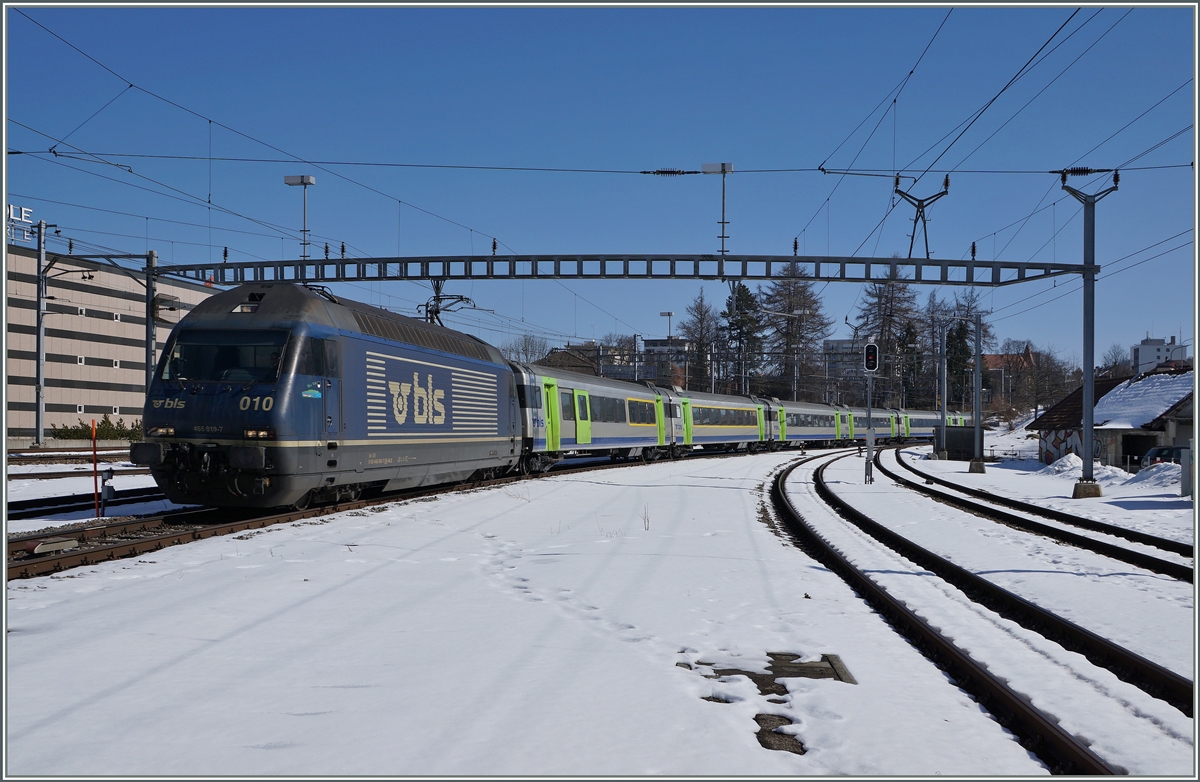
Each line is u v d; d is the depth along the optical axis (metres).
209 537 12.07
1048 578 10.95
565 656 6.48
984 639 7.48
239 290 14.77
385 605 8.16
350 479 15.45
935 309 97.69
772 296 79.00
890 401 87.56
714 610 8.26
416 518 14.80
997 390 121.81
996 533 15.78
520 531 13.81
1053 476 33.75
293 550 11.07
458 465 20.25
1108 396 41.66
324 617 7.62
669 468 34.38
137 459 13.74
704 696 5.73
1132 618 8.62
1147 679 6.42
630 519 15.92
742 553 12.14
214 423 13.45
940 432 51.00
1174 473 24.27
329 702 5.35
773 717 5.34
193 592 8.47
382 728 4.90
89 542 11.19
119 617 7.42
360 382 15.56
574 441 30.94
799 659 6.64
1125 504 20.97
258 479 13.52
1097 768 4.36
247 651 6.48
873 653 6.84
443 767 4.35
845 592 9.56
